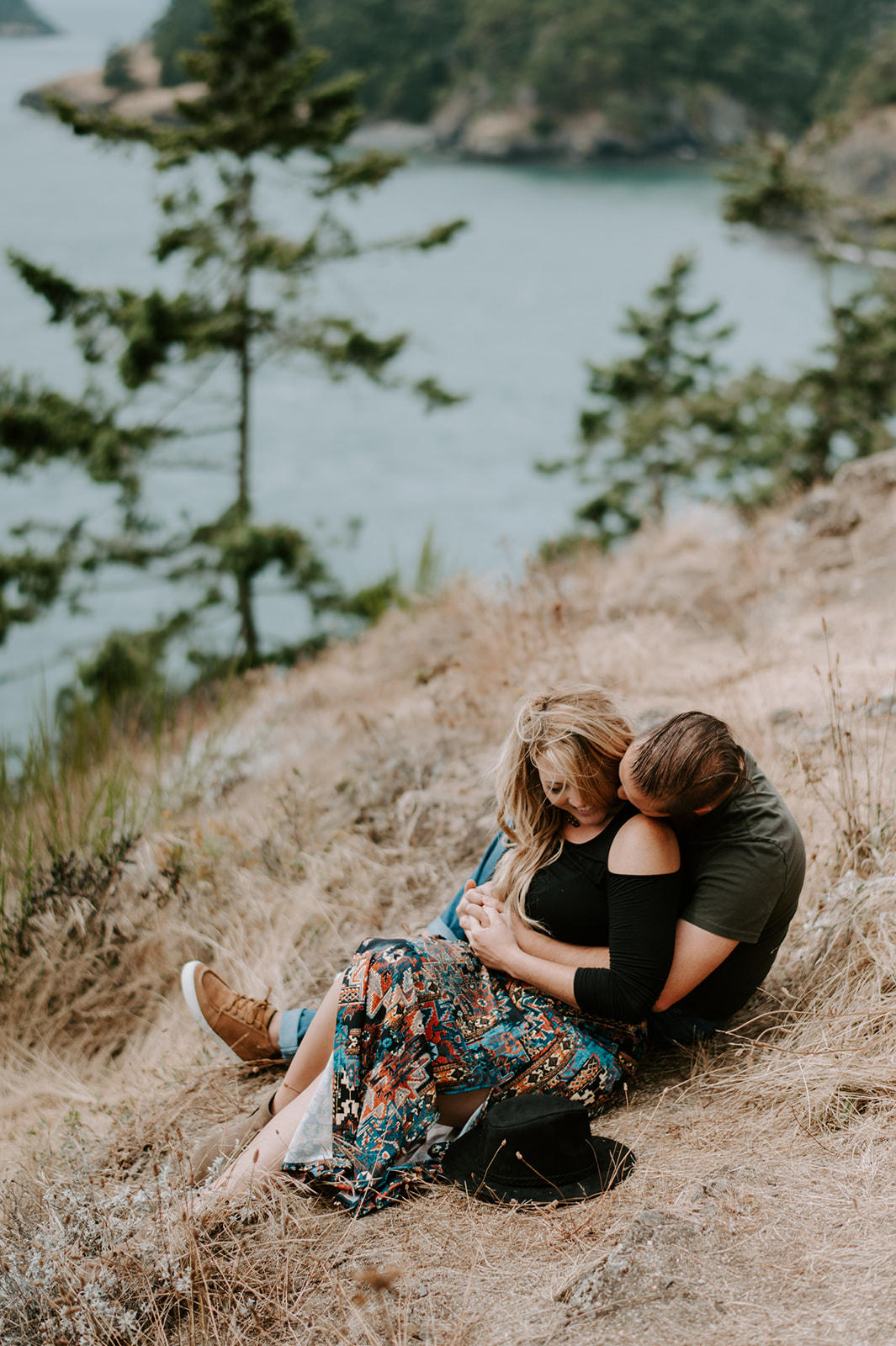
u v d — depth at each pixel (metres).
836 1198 2.25
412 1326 2.18
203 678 13.00
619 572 8.42
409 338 14.67
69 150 196.75
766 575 6.88
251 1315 2.33
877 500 6.98
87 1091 3.81
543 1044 2.68
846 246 21.33
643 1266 2.12
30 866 4.70
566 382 80.06
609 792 2.73
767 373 22.56
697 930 2.67
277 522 13.73
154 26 154.50
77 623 31.44
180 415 14.73
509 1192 2.47
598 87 173.25
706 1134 2.61
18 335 77.00
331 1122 2.61
